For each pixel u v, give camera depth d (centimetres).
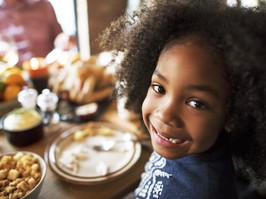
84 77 96
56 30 165
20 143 76
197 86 39
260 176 52
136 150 71
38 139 79
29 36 156
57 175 64
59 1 159
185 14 47
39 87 102
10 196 53
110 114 91
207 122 41
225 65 39
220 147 47
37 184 54
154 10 51
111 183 63
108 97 97
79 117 87
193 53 40
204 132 41
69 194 60
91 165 68
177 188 49
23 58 143
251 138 47
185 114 41
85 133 78
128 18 57
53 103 93
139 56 55
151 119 45
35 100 94
